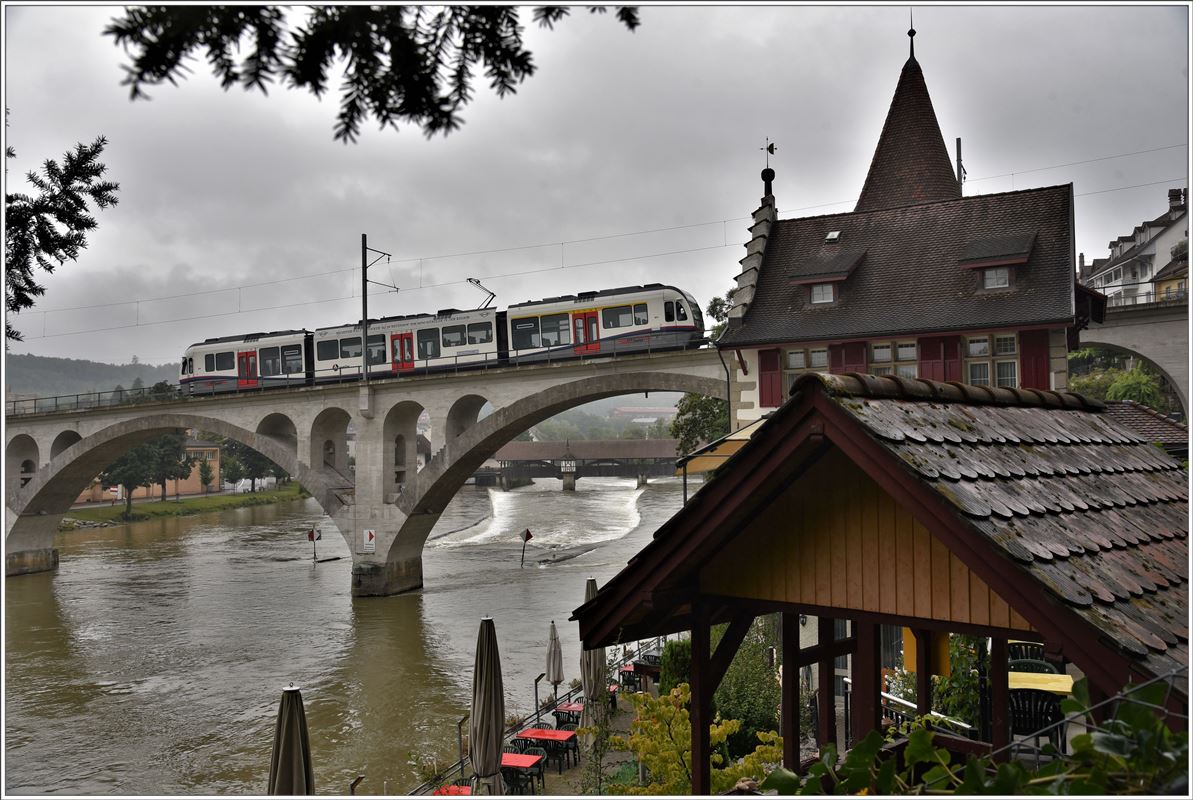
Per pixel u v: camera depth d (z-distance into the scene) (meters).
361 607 43.50
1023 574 4.79
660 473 134.88
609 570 52.44
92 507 91.75
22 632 39.84
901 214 30.25
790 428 5.55
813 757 8.47
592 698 19.67
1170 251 69.88
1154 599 5.34
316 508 106.06
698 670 6.51
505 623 38.97
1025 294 26.14
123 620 42.00
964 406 6.79
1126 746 3.79
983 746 7.63
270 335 53.16
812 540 6.04
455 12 4.02
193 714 27.72
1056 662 4.70
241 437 52.44
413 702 28.25
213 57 3.57
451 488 46.78
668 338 41.03
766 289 30.11
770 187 32.22
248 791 21.27
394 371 48.66
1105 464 7.43
